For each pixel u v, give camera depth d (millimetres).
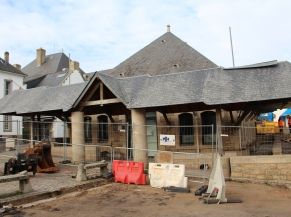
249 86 15016
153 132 19453
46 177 13648
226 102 14570
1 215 8570
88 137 21422
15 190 10906
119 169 13656
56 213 8914
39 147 14930
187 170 15086
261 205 9867
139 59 27281
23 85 39969
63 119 21562
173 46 27000
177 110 17875
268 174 13375
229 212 9000
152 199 10656
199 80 16391
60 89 20438
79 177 12914
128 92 17438
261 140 16312
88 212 9055
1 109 21719
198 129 18297
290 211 9133
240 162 13844
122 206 9742
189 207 9602
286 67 15344
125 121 20641
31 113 20344
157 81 17422
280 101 14820
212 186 10938
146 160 16266
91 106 18500
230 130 17172
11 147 22062
